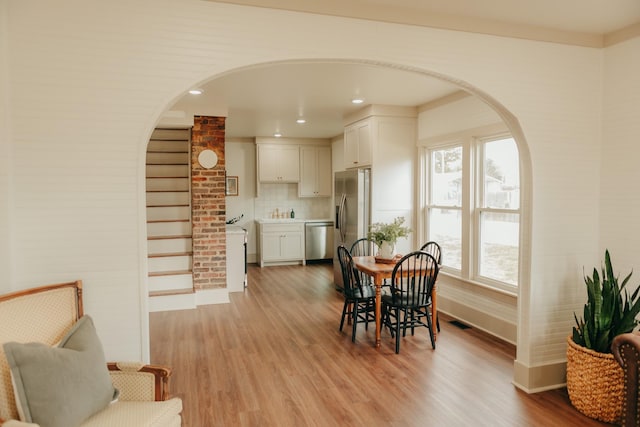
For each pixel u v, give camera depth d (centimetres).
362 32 251
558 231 299
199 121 523
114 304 221
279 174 810
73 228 214
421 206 523
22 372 163
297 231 809
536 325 296
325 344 388
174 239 551
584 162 303
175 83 225
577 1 246
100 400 182
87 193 216
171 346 383
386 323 403
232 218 820
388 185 521
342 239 596
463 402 279
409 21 259
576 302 304
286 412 266
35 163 209
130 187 221
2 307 182
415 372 325
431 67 266
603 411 252
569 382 275
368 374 322
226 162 809
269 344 388
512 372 326
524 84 287
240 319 467
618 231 294
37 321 192
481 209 431
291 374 322
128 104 219
